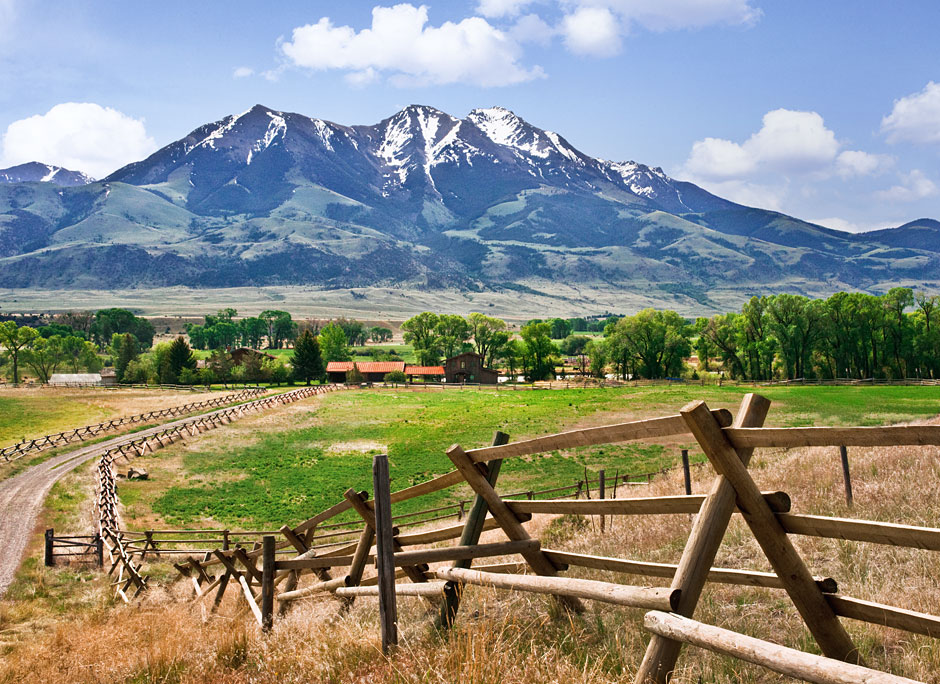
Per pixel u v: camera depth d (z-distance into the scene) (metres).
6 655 10.62
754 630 4.84
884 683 2.30
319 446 57.72
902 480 10.55
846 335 94.62
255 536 30.66
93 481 42.12
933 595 4.97
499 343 155.25
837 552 6.65
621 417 66.44
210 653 6.76
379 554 5.59
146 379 130.12
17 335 140.75
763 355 103.00
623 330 117.25
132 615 12.49
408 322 156.38
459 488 39.62
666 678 3.35
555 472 41.62
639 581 6.77
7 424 72.19
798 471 14.46
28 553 26.59
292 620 7.77
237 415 74.31
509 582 4.85
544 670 4.00
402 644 5.30
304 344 136.50
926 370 92.75
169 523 34.22
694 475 21.97
